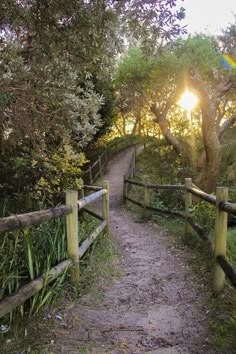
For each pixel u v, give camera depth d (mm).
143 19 3547
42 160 5215
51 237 3207
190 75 10398
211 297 3137
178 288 3545
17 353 2266
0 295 2424
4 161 5051
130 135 30766
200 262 4172
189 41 10164
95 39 3629
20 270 2789
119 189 14125
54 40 3557
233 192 8047
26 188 5176
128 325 2760
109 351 2359
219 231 3078
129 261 4602
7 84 3225
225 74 11016
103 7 3449
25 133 4090
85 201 4051
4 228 2201
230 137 14578
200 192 4324
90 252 4504
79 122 4766
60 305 2986
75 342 2461
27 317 2662
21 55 3641
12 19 3275
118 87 12930
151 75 11336
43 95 3678
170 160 17141
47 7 3355
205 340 2479
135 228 7168
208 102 10633
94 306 3107
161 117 13289
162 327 2719
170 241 5602
